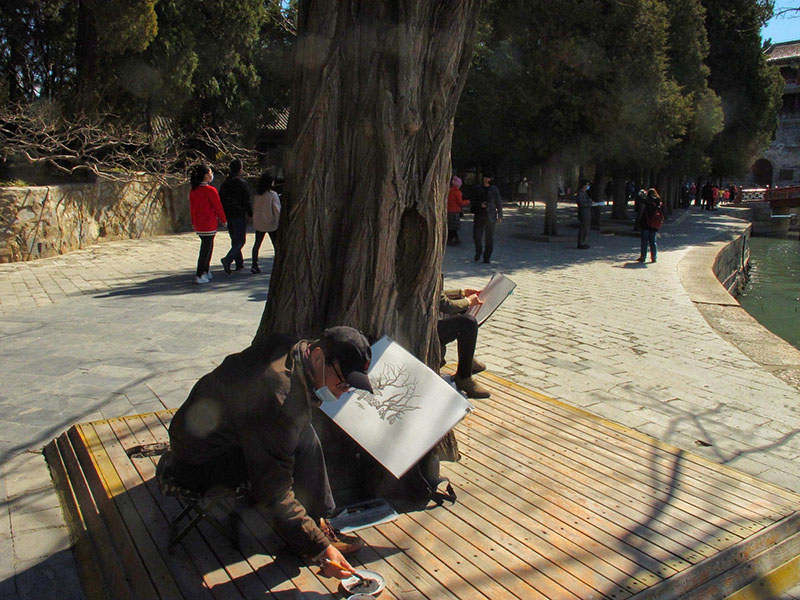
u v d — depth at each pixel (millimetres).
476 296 4844
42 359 5832
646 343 7027
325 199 3445
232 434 2557
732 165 28141
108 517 3053
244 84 19688
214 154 19422
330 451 3422
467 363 4664
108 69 15008
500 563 2730
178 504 3131
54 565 2900
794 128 52469
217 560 2719
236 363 2531
